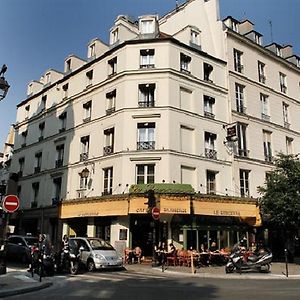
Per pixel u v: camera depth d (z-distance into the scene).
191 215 19.64
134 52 22.81
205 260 18.62
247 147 24.88
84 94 25.94
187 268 16.80
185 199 19.03
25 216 29.66
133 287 10.45
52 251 14.41
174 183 19.94
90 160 23.50
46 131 29.73
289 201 19.45
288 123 29.00
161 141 20.70
